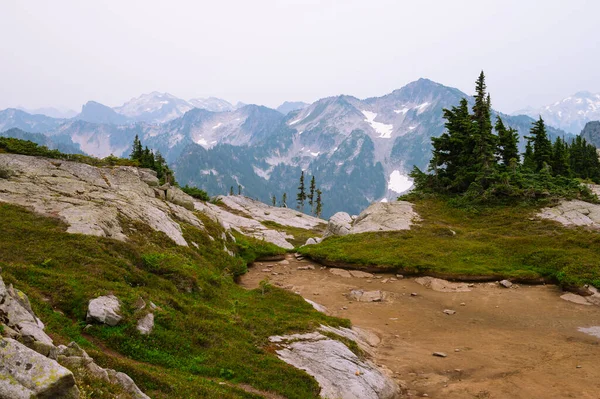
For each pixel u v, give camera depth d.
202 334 15.58
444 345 20.47
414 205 52.84
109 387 9.17
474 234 41.44
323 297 29.00
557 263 31.97
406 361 18.34
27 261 17.38
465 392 15.31
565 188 50.25
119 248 21.53
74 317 14.18
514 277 31.58
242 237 48.72
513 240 38.00
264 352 15.66
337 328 20.39
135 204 31.00
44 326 12.12
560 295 28.62
